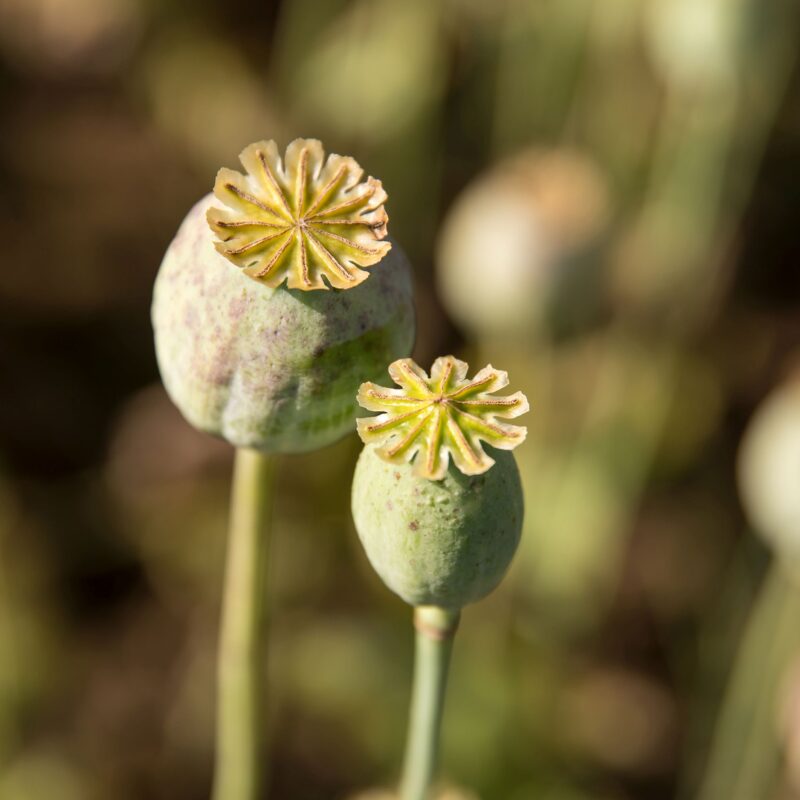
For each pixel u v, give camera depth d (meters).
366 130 1.61
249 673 0.71
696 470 1.61
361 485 0.66
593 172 1.35
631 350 1.51
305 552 1.45
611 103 1.58
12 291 1.71
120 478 1.52
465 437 0.65
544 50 1.56
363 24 1.61
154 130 1.77
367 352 0.67
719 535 1.58
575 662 1.49
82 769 1.41
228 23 1.78
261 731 0.71
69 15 1.70
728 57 1.24
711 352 1.64
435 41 1.60
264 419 0.67
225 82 1.74
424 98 1.60
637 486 1.49
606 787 1.42
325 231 0.66
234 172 0.66
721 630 1.48
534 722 1.41
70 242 1.75
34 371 1.68
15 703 1.41
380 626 1.42
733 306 1.68
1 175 1.76
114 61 1.75
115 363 1.71
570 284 1.22
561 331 1.27
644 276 1.50
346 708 1.37
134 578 1.55
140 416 1.53
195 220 0.67
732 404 1.64
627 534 1.54
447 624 0.67
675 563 1.55
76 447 1.64
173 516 1.50
